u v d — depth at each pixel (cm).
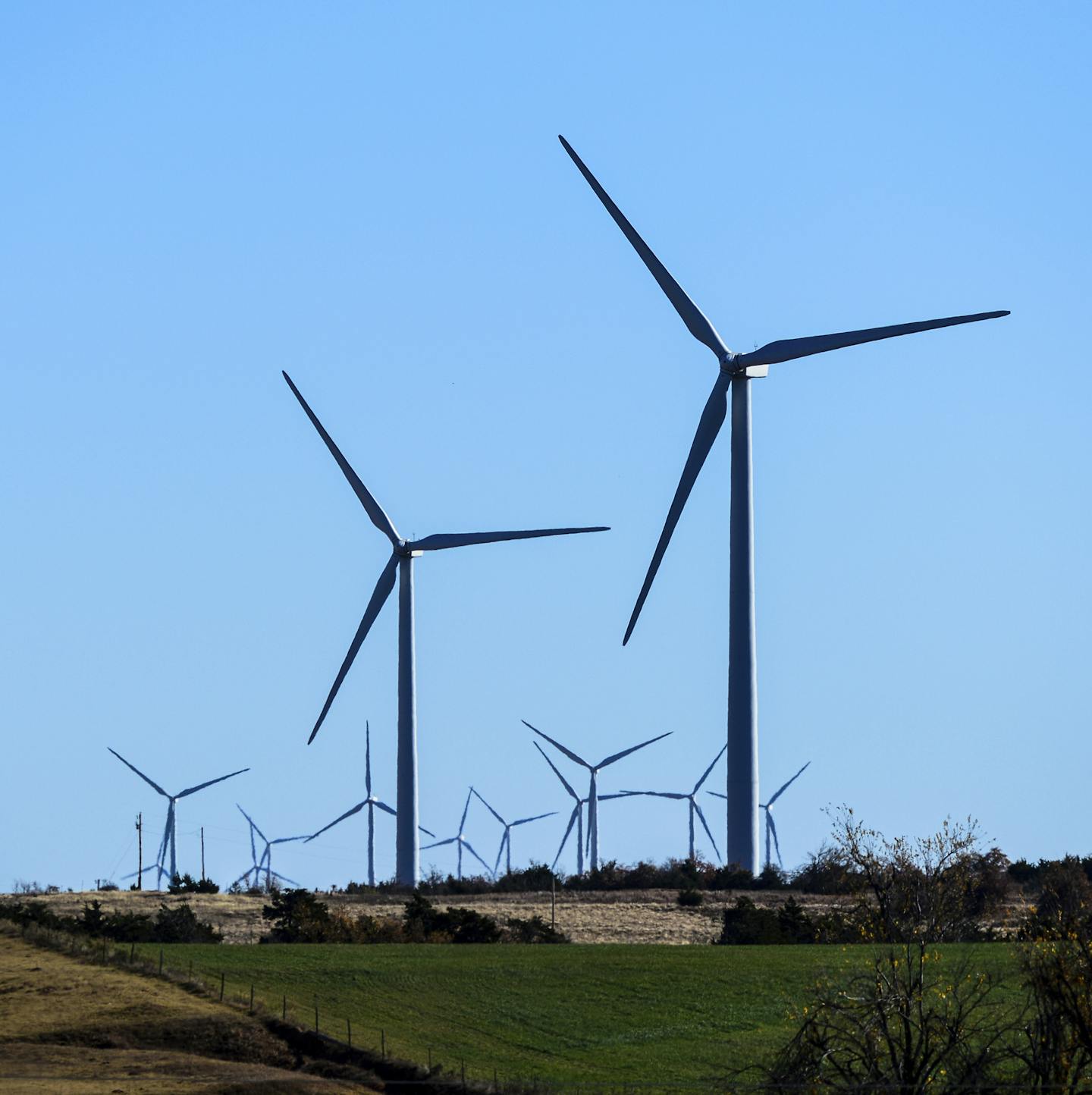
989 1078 12756
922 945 13312
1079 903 13925
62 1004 17212
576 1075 15200
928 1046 12775
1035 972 12850
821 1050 13012
